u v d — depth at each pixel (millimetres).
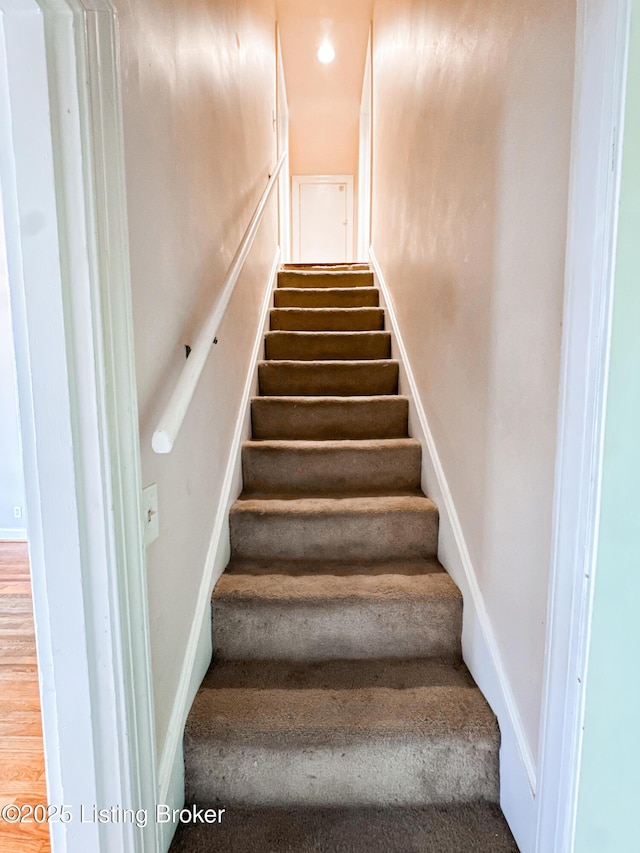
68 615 833
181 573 1219
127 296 837
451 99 1610
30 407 794
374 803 1207
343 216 5688
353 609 1485
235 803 1205
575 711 842
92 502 812
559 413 866
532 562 1040
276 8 3629
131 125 904
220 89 1690
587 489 796
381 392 2590
